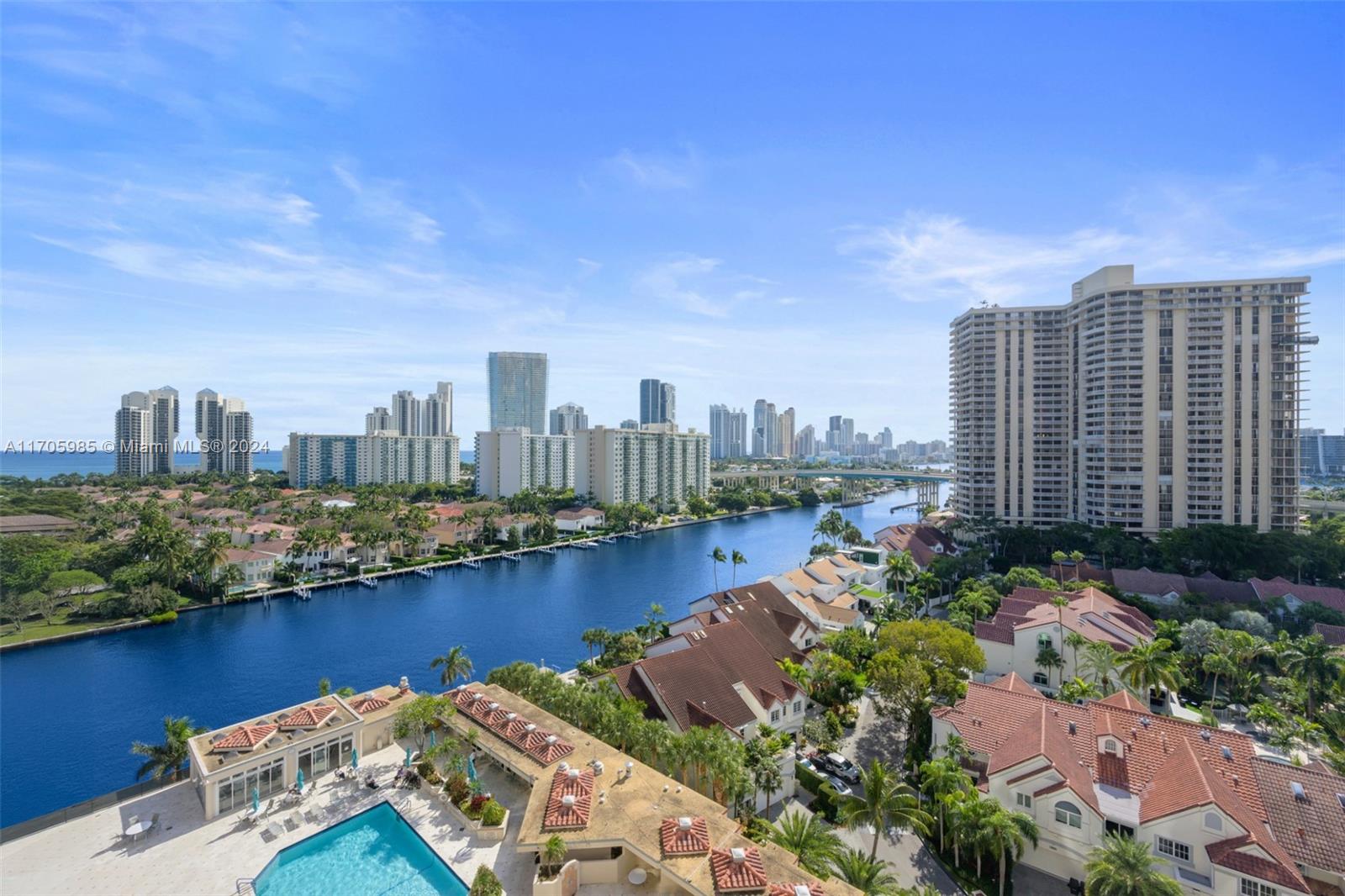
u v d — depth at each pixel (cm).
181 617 12400
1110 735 4950
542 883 3628
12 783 6519
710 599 9544
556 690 6134
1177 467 15838
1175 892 3616
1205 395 15725
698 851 3656
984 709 5691
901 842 5038
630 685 6369
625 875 3928
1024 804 4703
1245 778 4475
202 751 4884
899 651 7394
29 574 11869
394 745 5691
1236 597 10638
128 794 4806
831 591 11844
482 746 5091
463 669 7944
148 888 3784
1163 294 16050
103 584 13088
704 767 4806
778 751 5575
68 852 4103
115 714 8088
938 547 16350
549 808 4050
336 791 4894
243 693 8794
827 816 5362
